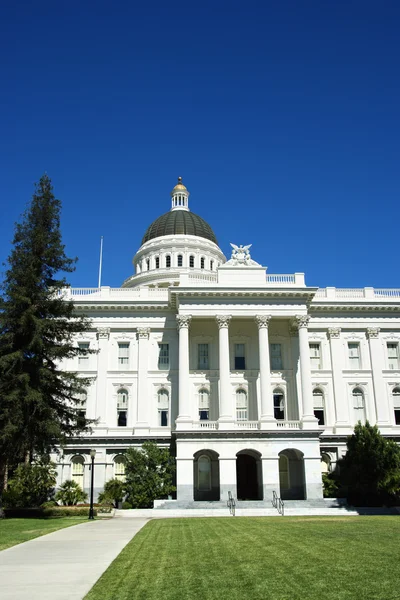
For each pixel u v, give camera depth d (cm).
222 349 5728
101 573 1625
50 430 3878
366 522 3244
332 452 5988
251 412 5950
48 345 4250
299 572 1557
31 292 4219
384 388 6278
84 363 6134
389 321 6494
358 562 1698
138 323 6250
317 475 5309
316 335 6406
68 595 1343
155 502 5009
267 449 5353
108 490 5275
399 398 6344
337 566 1634
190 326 6175
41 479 4997
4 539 2550
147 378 6066
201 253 8881
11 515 4194
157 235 9188
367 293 6600
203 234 9244
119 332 6259
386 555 1827
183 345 5728
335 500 5156
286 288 5847
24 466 4816
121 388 6053
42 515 4231
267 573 1554
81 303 6191
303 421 5494
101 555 1991
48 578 1557
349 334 6450
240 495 5856
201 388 6006
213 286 5841
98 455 5734
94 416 5916
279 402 6034
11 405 3831
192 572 1593
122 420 5997
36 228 4425
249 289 5850
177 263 8712
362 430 5188
